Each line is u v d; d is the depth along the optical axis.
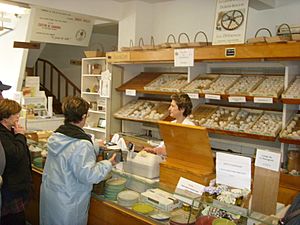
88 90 4.89
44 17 5.07
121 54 4.02
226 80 3.49
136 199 2.07
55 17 5.17
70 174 2.05
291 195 2.42
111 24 5.83
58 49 9.04
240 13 3.25
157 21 4.78
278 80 3.17
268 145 3.43
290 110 3.07
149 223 1.88
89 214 2.29
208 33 4.17
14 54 5.73
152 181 2.10
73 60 8.62
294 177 2.60
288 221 1.24
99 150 2.27
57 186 2.06
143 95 4.59
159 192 2.04
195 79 3.72
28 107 5.29
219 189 1.72
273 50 2.73
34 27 5.04
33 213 2.89
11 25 5.52
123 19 4.84
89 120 4.74
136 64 4.52
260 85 3.19
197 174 1.89
